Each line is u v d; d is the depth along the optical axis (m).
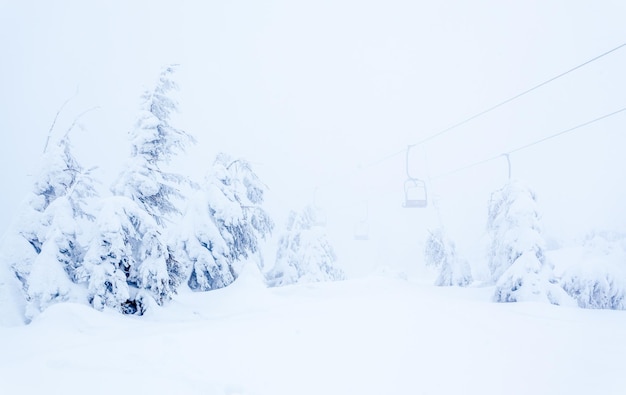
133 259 12.22
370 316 10.84
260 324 9.68
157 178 14.81
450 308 12.56
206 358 6.84
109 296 11.38
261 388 5.59
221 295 14.49
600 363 6.64
